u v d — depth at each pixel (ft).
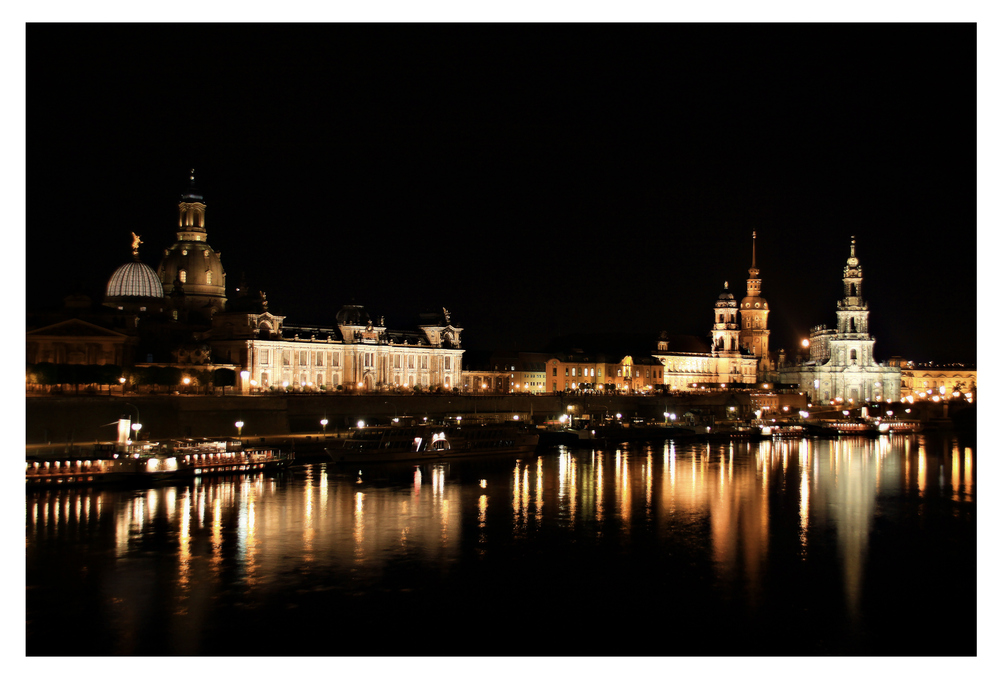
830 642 224.53
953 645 223.10
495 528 336.70
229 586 258.37
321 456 522.06
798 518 364.79
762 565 289.33
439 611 241.35
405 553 297.33
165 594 250.78
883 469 528.63
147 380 626.64
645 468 522.88
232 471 444.14
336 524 337.11
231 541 307.37
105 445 464.24
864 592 262.26
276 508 362.74
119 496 377.50
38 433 485.97
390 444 515.50
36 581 260.21
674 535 329.72
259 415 594.24
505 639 223.30
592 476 481.87
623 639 224.74
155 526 325.62
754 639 225.76
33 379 549.13
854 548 312.50
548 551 303.27
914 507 392.27
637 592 259.80
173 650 212.43
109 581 261.24
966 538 328.08
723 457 591.78
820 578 275.59
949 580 274.57
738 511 378.53
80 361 644.69
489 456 564.71
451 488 426.92
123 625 227.20
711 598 255.70
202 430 560.20
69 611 236.43
